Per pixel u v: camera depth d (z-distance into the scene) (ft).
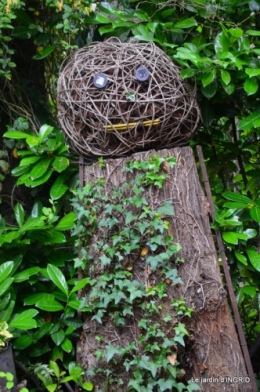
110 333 7.95
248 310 11.34
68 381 8.37
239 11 9.75
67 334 8.31
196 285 7.76
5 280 8.02
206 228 8.07
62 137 9.39
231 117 10.22
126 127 7.89
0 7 9.05
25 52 10.88
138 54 8.05
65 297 8.59
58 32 10.36
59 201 9.63
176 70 8.26
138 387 7.52
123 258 7.88
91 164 8.59
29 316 7.94
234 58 8.19
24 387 7.50
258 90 9.36
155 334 7.63
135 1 9.77
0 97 10.43
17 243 8.87
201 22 9.73
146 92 7.88
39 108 10.79
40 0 9.75
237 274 9.37
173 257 7.80
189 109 8.19
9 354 7.48
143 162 7.85
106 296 7.84
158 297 7.73
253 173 10.16
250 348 10.69
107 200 8.01
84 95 7.98
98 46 8.36
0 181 10.32
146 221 7.80
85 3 9.29
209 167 10.51
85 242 8.29
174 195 7.91
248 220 9.23
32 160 9.02
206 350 7.73
